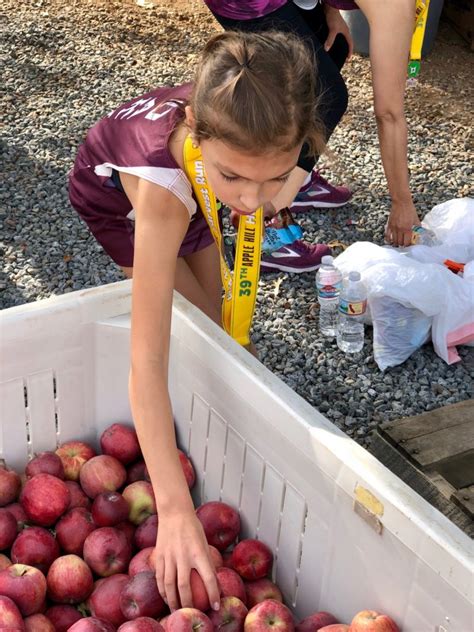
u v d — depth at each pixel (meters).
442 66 5.47
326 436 1.62
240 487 1.91
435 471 2.39
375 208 4.03
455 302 3.03
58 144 4.52
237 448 1.88
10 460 2.08
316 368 3.08
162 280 1.77
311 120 1.55
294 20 2.80
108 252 2.50
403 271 3.04
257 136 1.46
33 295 3.42
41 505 1.96
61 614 1.83
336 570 1.68
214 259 2.59
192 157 1.77
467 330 3.08
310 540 1.73
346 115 4.88
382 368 3.05
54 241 3.77
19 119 4.75
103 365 2.07
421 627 1.49
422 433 2.51
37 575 1.78
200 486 2.06
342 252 3.55
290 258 3.53
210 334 1.87
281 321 3.30
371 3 2.90
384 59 2.99
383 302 3.04
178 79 5.23
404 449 2.45
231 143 1.48
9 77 5.19
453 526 1.43
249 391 1.78
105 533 1.92
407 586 1.49
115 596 1.81
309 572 1.77
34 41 5.63
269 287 3.50
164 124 1.91
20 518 2.00
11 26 5.82
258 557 1.85
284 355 3.14
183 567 1.64
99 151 2.20
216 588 1.64
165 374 1.76
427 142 4.63
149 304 1.76
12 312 1.92
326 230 3.87
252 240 2.04
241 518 1.94
